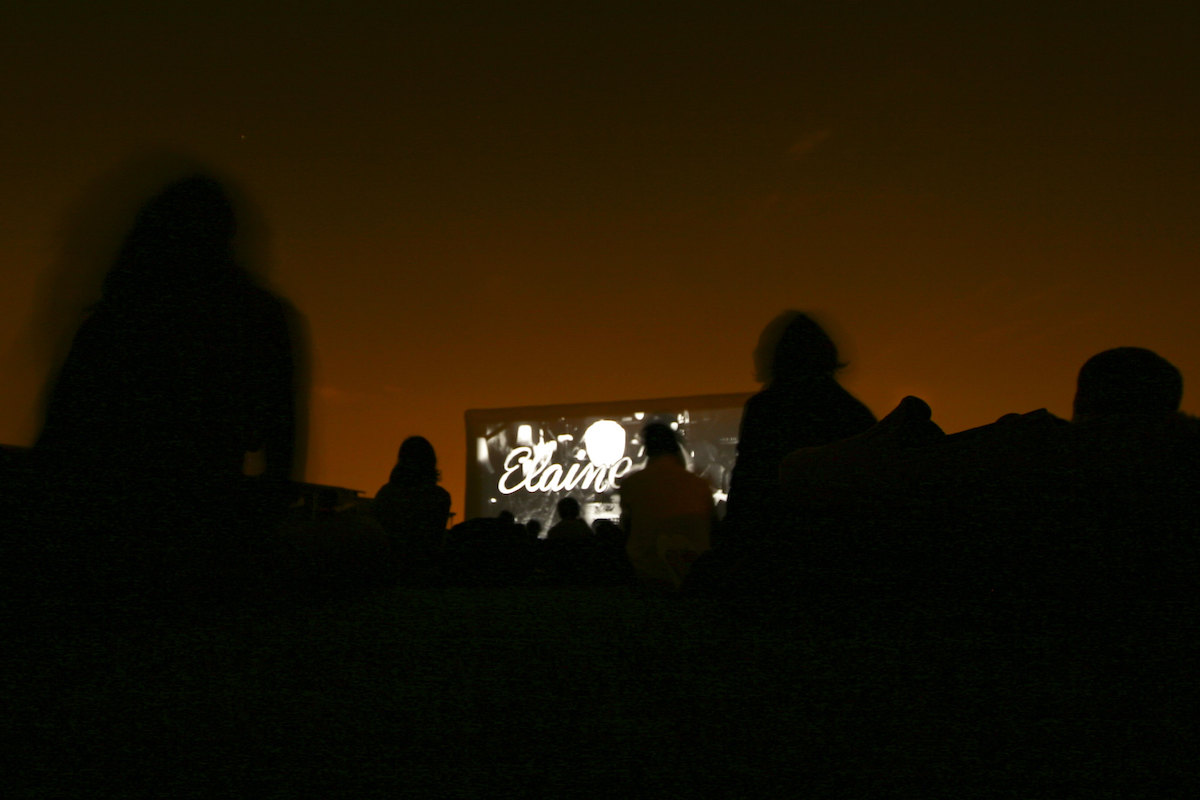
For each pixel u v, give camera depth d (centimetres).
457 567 320
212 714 61
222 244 138
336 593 176
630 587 335
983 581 115
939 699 69
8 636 100
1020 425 115
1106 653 91
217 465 126
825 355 177
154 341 123
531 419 545
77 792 43
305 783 45
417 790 44
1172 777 47
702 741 55
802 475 134
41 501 108
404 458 329
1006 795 44
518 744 54
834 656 91
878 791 45
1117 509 106
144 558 113
